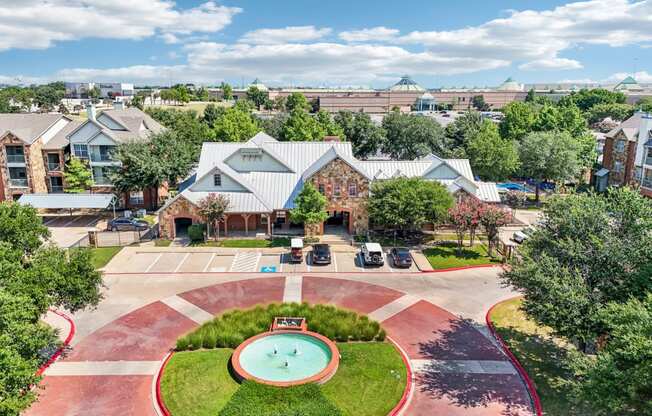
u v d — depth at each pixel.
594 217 26.03
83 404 23.84
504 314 34.38
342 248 48.69
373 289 38.88
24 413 22.98
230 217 53.38
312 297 37.16
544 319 24.05
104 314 33.84
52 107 182.75
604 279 24.19
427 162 59.31
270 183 54.91
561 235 27.14
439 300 36.88
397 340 30.72
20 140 62.28
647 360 17.97
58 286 26.30
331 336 30.00
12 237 28.03
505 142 75.38
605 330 22.95
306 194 49.19
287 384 23.97
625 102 183.00
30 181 63.41
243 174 55.75
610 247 24.30
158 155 62.03
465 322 33.31
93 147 64.25
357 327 31.00
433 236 52.81
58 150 65.00
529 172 72.38
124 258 45.41
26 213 29.84
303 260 45.19
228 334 29.53
